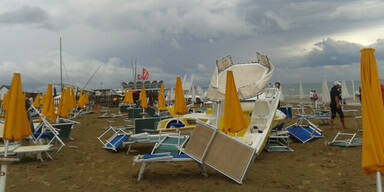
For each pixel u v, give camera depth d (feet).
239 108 20.45
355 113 57.93
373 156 11.07
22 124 15.24
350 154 25.57
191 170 22.22
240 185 18.42
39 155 26.02
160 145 24.11
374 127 11.19
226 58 33.24
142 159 19.52
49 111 35.58
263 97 32.99
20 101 15.23
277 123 31.01
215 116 30.96
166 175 21.06
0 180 14.02
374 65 11.52
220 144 19.26
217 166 19.06
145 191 17.93
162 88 57.16
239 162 18.95
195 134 19.51
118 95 140.77
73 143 34.94
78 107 86.94
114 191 18.04
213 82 31.48
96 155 28.37
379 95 11.38
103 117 70.38
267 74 30.50
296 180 19.48
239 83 30.73
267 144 29.22
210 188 18.02
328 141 31.42
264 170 22.00
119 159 26.68
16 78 15.24
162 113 56.54
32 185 19.31
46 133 30.99
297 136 32.37
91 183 19.70
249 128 27.12
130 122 57.93
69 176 21.35
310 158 25.17
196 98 94.07
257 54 32.83
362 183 18.37
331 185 18.33
